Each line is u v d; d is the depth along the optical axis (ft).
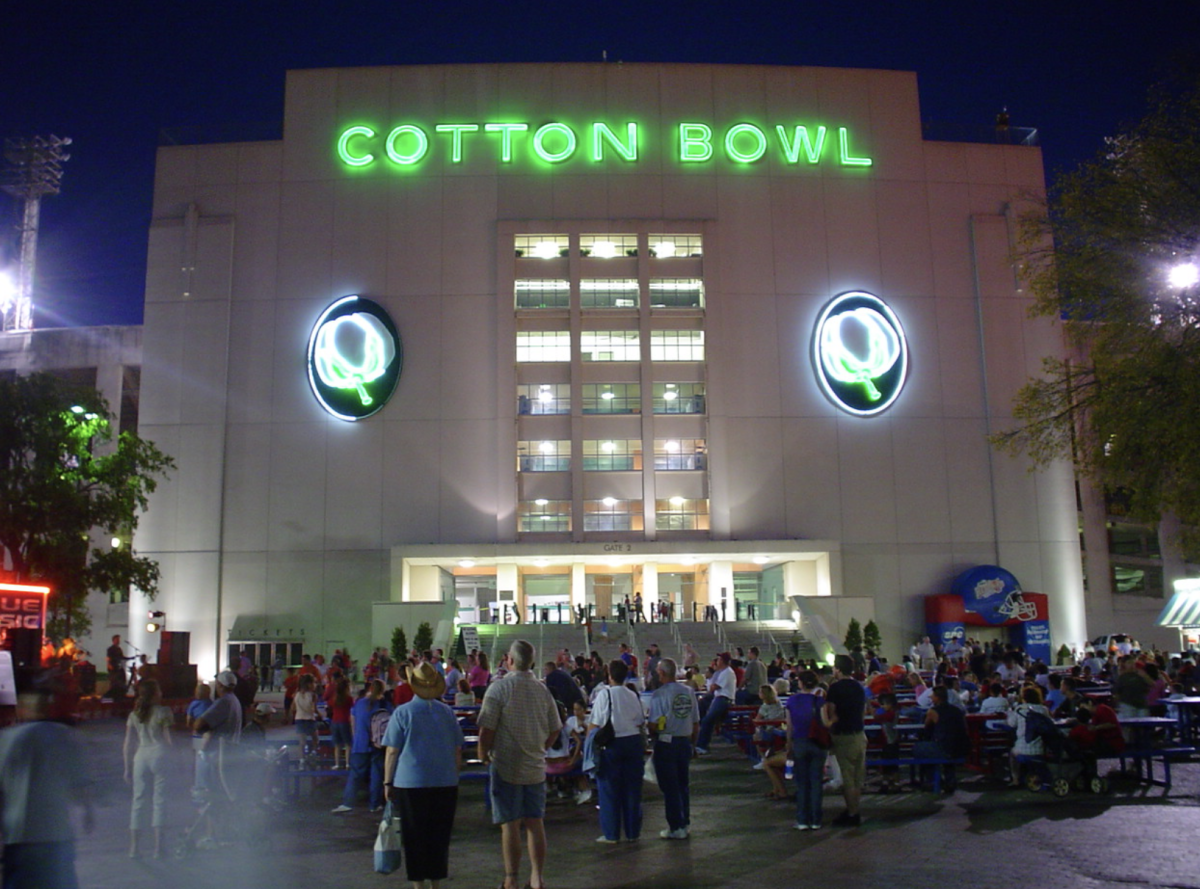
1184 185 59.98
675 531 172.86
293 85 183.32
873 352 177.99
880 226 182.50
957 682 77.87
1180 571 188.85
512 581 170.91
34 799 25.21
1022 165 186.91
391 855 32.37
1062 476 178.19
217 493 170.81
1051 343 179.93
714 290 177.17
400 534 169.99
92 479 124.88
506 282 175.94
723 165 182.19
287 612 167.73
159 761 40.37
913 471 176.14
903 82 188.14
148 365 175.11
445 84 183.21
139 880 36.22
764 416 175.32
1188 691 81.66
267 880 36.01
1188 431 57.88
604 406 176.04
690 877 35.01
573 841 42.55
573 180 180.45
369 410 172.96
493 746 32.48
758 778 61.46
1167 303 60.85
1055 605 174.50
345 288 176.76
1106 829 42.96
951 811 48.19
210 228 178.50
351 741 56.65
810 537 172.65
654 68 184.75
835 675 45.34
